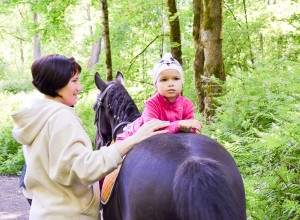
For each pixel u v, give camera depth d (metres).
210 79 7.61
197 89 9.12
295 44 10.44
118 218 2.97
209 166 2.37
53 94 3.11
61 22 11.70
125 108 3.64
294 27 11.20
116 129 3.55
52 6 11.35
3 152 11.60
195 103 10.66
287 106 5.18
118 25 12.86
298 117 4.56
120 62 12.36
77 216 2.97
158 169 2.53
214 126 6.56
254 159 4.94
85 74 11.38
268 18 11.64
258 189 4.38
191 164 2.38
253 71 6.73
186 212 2.28
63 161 2.82
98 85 3.93
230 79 7.61
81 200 3.02
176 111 3.38
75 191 2.98
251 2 12.53
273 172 4.28
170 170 2.48
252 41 11.16
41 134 2.93
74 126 2.91
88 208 3.03
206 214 2.23
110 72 11.10
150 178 2.54
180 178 2.36
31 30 11.91
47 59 3.08
